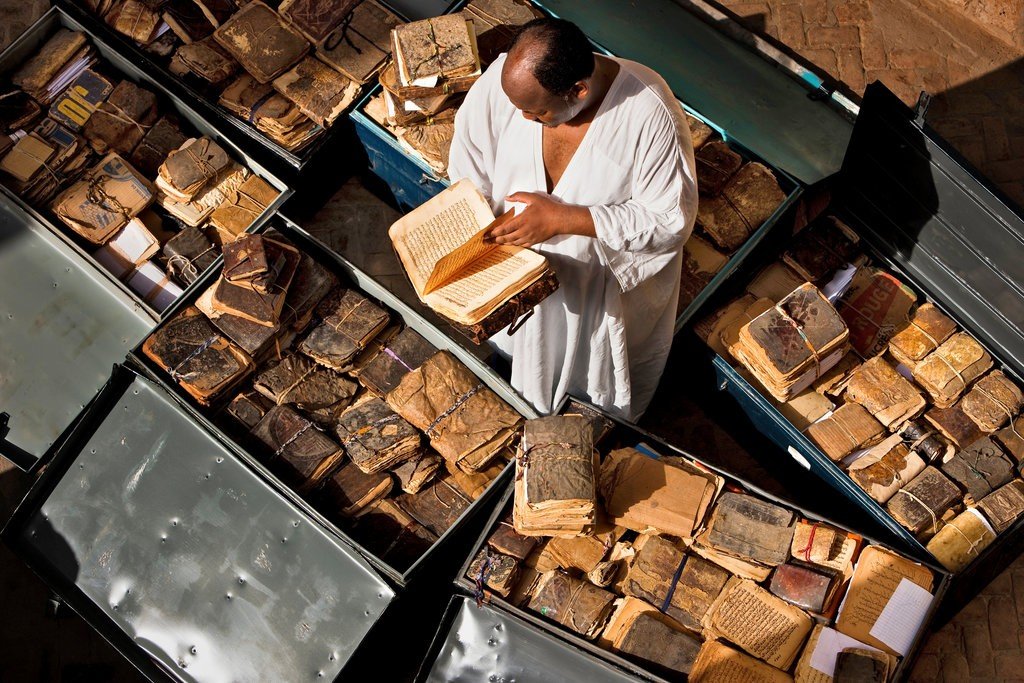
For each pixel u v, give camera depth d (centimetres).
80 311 620
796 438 577
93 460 561
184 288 625
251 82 661
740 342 589
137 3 679
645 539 520
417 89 605
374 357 586
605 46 699
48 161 638
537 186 442
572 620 502
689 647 493
